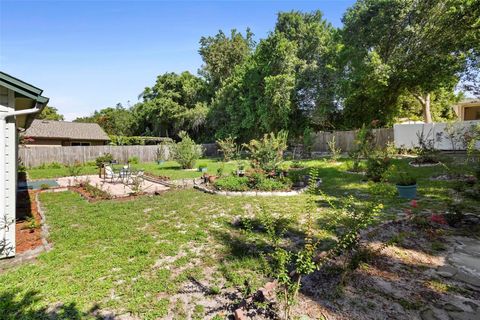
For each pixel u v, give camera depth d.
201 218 6.36
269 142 11.22
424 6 16.19
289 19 24.88
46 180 14.09
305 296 3.01
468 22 14.88
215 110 30.25
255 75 24.64
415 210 6.14
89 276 3.62
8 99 4.29
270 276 3.44
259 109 23.86
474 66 15.84
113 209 7.32
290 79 21.53
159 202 8.10
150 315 2.79
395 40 17.75
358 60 18.27
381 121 21.00
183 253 4.39
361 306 2.80
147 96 43.62
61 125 29.22
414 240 4.55
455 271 3.49
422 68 16.59
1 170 4.23
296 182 10.40
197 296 3.15
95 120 49.56
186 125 36.22
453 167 10.82
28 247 4.73
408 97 22.16
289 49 22.12
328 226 4.11
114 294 3.22
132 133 47.12
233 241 4.83
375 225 5.26
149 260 4.10
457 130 15.34
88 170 18.50
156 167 19.16
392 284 3.22
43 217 6.55
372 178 9.73
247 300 2.91
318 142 23.22
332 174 12.30
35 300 3.10
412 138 17.48
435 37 16.31
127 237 5.14
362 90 19.48
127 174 12.91
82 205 7.86
